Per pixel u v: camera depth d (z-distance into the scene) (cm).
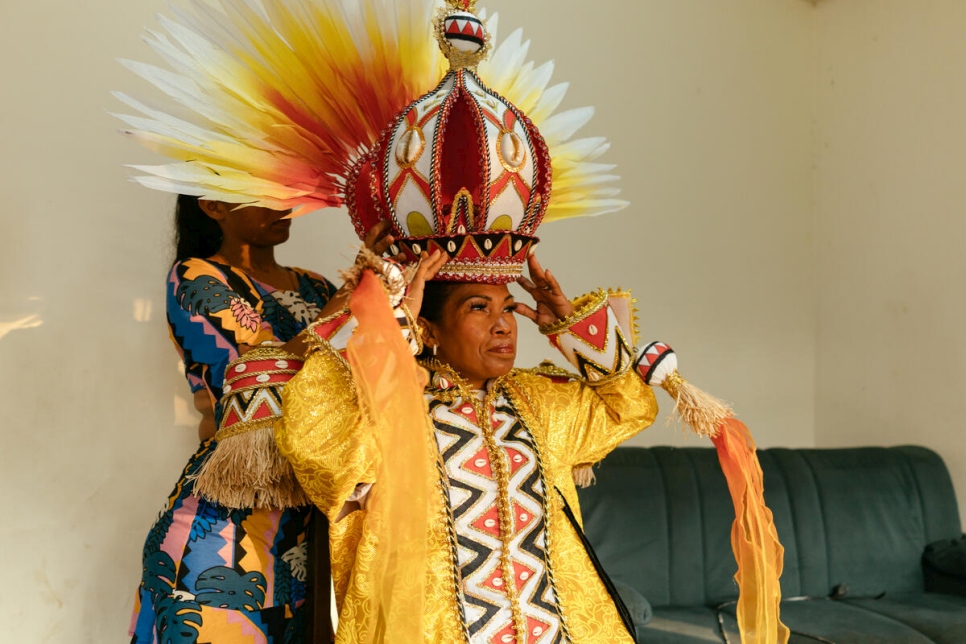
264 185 140
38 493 216
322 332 123
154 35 138
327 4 140
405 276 124
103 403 227
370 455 120
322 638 142
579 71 323
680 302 349
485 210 128
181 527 148
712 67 365
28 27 218
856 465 330
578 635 132
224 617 144
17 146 216
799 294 393
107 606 225
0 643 209
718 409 150
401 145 129
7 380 213
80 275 224
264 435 135
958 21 346
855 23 385
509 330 134
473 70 138
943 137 351
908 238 363
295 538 153
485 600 126
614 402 149
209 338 154
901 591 319
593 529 282
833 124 394
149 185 131
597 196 166
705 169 360
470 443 132
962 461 342
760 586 152
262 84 141
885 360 371
